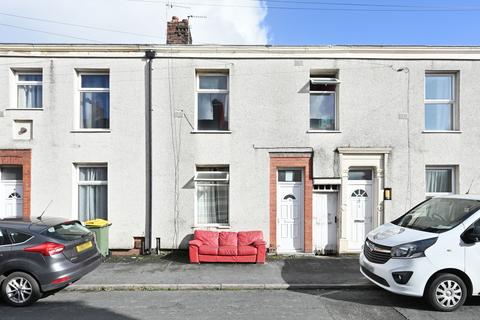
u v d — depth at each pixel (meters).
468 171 10.69
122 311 6.15
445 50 10.73
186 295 7.11
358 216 10.86
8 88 10.65
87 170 11.00
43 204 10.59
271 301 6.72
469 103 10.77
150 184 10.62
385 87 10.77
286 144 10.70
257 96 10.75
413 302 6.64
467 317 5.86
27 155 10.59
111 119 10.69
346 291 7.40
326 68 10.78
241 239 9.94
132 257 10.16
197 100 11.07
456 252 6.07
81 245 7.04
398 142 10.73
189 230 10.59
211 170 10.95
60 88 10.68
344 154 10.68
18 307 6.37
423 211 7.42
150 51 10.66
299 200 10.87
